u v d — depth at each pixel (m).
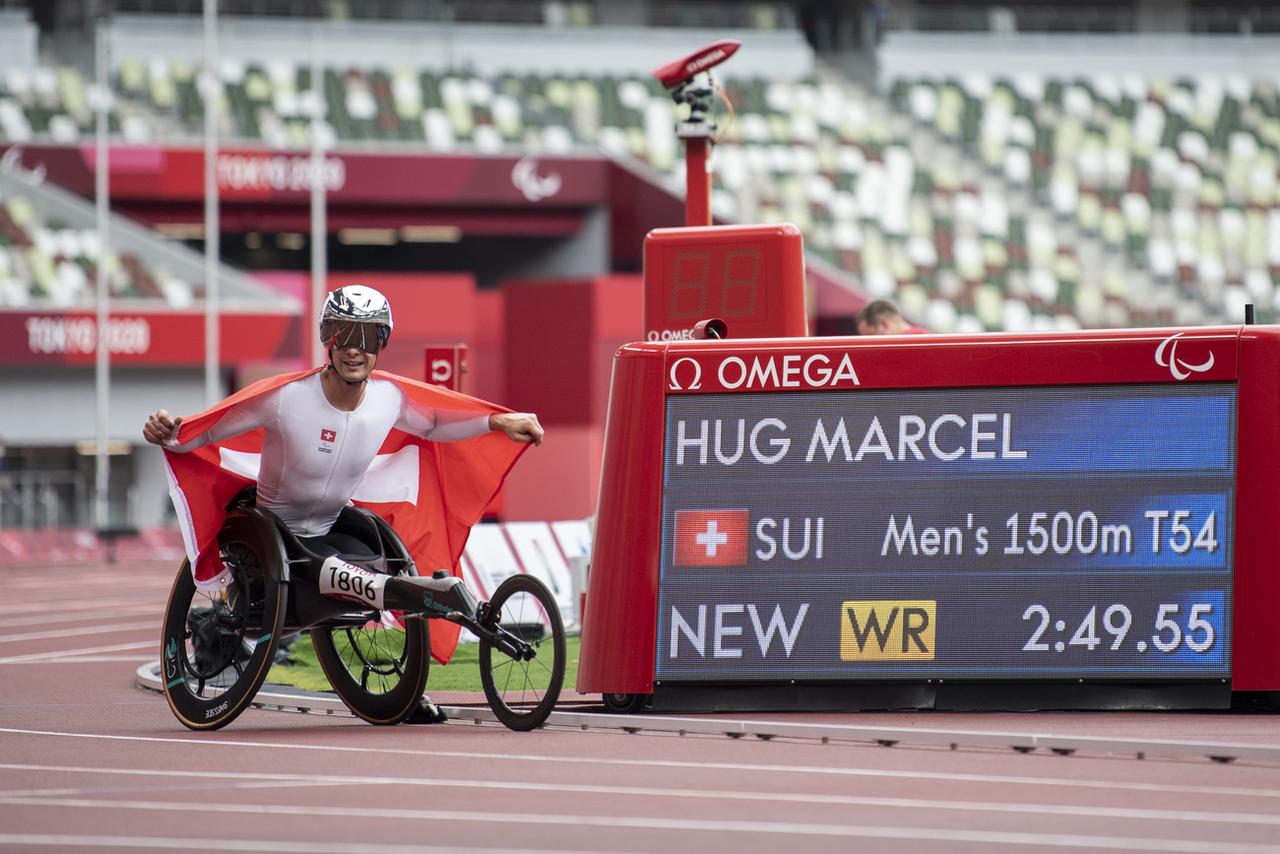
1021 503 37.91
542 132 193.00
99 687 52.81
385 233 197.50
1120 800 27.28
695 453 38.75
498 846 24.02
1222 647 37.12
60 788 29.83
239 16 197.62
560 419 160.88
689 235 46.38
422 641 38.72
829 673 37.78
